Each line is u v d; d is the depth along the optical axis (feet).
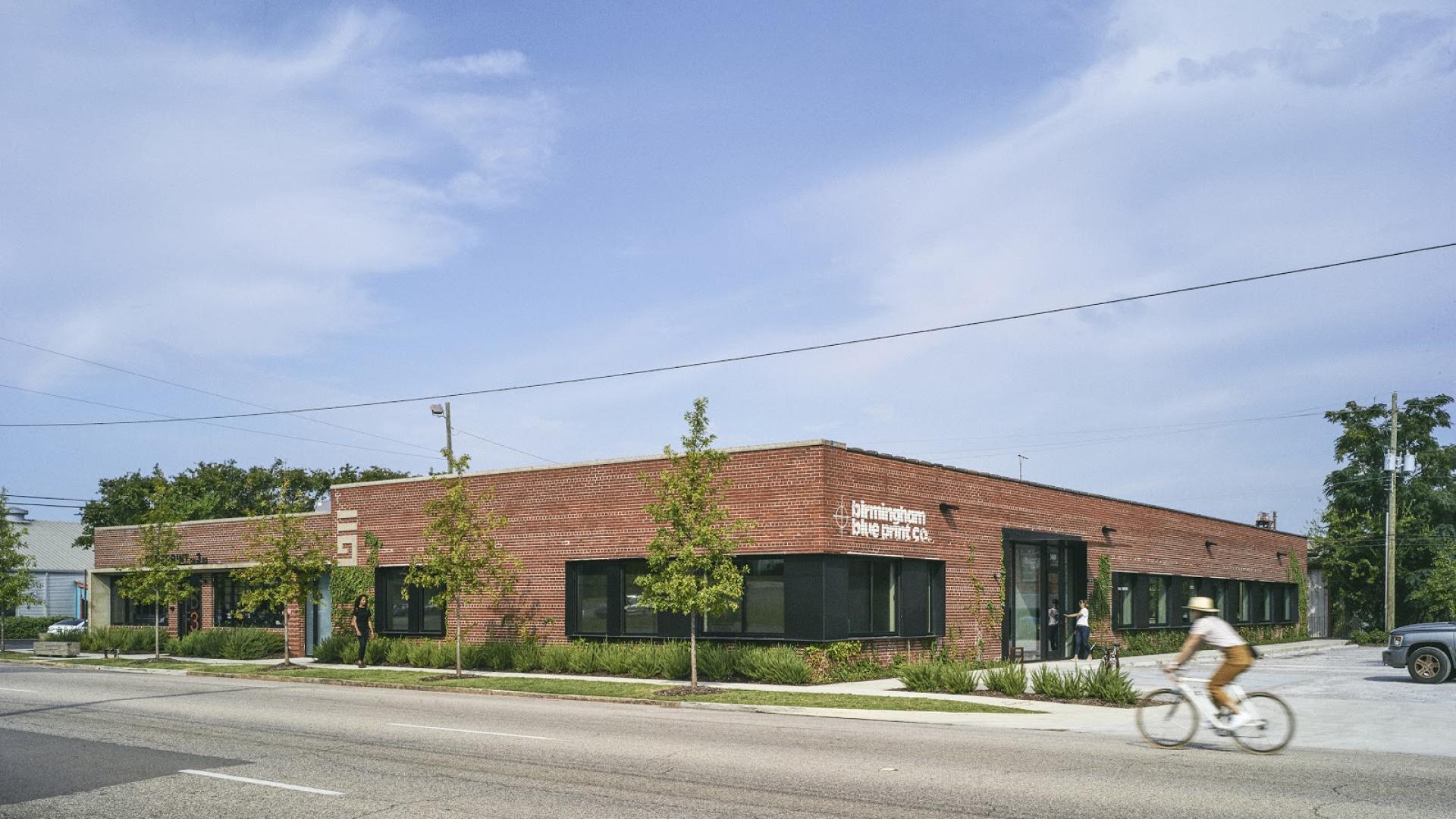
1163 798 34.58
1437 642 88.58
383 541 115.24
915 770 40.24
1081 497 122.01
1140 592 132.26
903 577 93.71
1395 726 56.80
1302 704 70.08
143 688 83.05
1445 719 60.70
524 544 102.94
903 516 93.91
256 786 37.68
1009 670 74.69
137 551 147.02
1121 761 42.83
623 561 96.22
